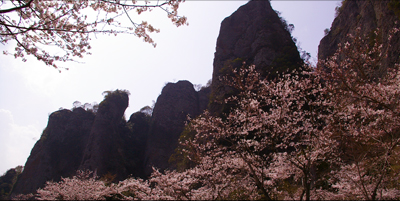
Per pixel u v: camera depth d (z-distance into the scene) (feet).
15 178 232.32
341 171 29.99
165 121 251.80
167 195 33.73
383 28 76.33
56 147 220.84
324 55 141.59
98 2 17.43
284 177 33.04
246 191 34.86
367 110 27.71
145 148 243.60
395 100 26.81
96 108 274.98
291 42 190.08
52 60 18.75
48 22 16.48
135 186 40.11
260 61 165.48
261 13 211.41
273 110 29.01
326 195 29.17
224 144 46.98
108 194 52.95
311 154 28.32
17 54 18.81
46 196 59.98
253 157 29.01
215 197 34.19
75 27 17.94
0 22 14.48
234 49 203.21
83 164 192.44
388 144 26.11
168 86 277.85
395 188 27.48
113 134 223.71
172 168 150.61
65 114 246.88
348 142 27.86
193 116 257.55
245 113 30.25
